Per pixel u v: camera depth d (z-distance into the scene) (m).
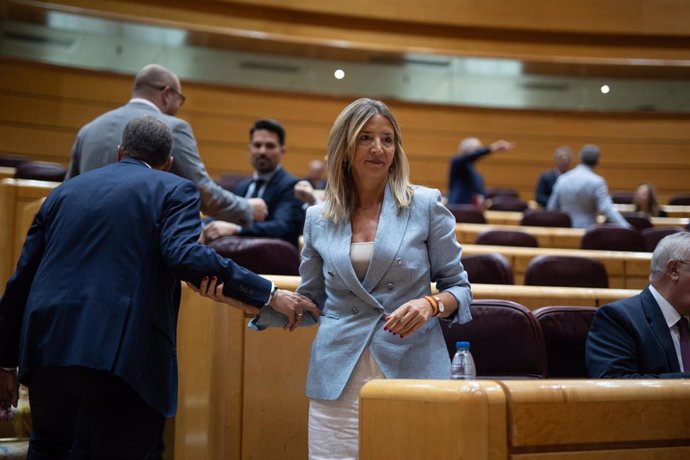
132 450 1.96
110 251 1.95
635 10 11.64
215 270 1.95
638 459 1.61
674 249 2.45
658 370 2.37
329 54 10.23
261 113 10.11
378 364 1.88
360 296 1.93
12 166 6.89
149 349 1.93
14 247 4.25
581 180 7.04
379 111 2.01
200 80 9.84
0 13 8.77
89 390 1.92
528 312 2.37
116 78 9.41
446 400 1.50
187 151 3.17
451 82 10.78
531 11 11.52
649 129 11.22
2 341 2.06
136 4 10.12
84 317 1.87
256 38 9.67
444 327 2.35
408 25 11.34
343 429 1.89
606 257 4.99
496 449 1.48
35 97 9.12
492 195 9.49
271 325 2.08
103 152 3.10
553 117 11.12
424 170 10.63
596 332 2.46
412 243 1.95
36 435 2.12
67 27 9.16
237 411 2.48
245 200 3.43
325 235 2.02
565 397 1.55
